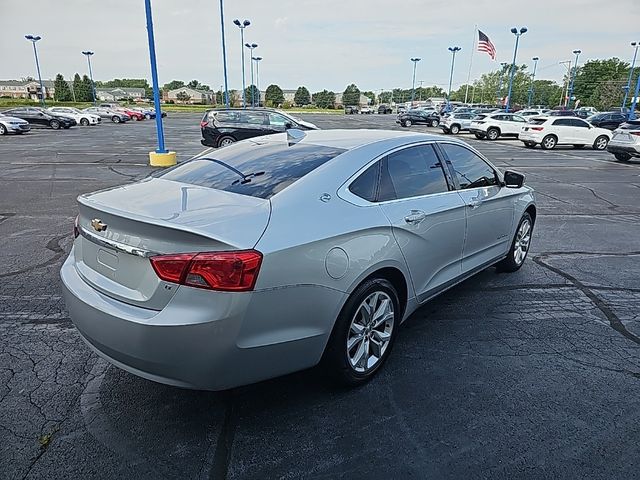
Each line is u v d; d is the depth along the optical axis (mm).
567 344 3605
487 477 2295
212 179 3000
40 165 13625
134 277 2391
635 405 2873
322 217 2639
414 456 2428
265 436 2559
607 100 80312
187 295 2219
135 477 2264
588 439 2566
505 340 3652
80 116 38938
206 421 2676
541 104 112312
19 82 122375
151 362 2281
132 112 48812
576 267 5340
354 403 2855
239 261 2217
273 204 2572
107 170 12711
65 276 2779
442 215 3494
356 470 2332
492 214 4270
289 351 2498
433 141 3777
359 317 2926
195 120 48812
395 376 3146
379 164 3180
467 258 4043
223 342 2246
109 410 2752
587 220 7727
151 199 2684
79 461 2355
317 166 2943
